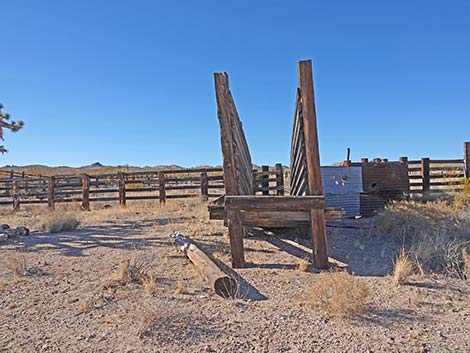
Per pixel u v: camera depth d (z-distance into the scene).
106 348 3.15
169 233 8.27
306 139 5.67
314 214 5.54
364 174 9.44
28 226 10.30
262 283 4.80
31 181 17.11
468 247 5.63
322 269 5.42
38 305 4.16
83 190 15.99
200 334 3.34
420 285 4.61
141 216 11.85
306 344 3.16
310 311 3.83
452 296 4.25
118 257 6.22
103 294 4.41
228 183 5.96
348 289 3.97
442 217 7.21
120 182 15.88
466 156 12.73
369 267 5.43
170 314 3.69
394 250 6.21
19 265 5.64
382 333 3.34
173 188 15.95
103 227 9.70
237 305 4.02
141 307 3.85
